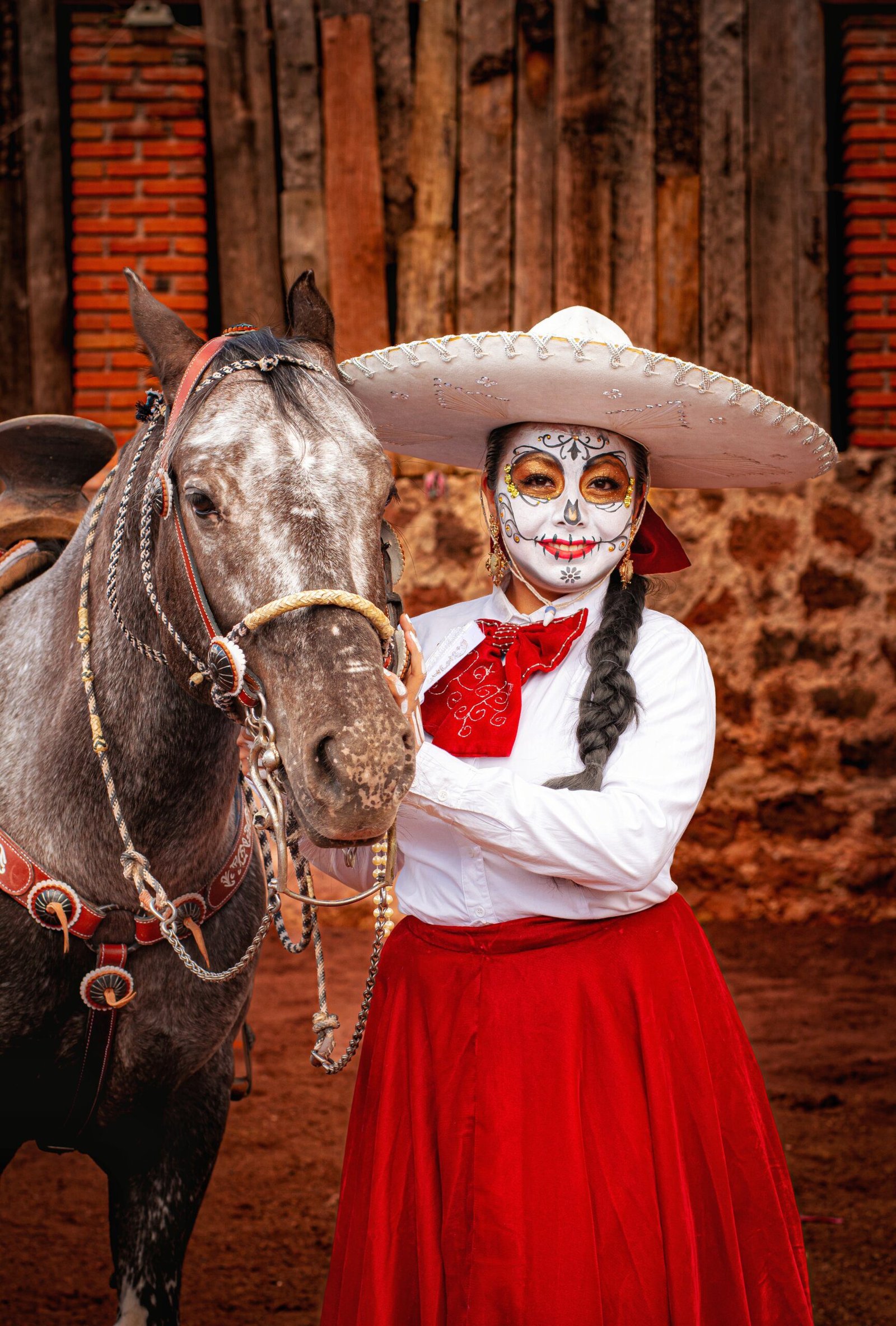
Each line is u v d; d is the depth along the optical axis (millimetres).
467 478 6172
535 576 1961
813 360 6449
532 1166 1683
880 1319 2682
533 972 1783
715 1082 1841
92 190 6316
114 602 1840
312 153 6379
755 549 6168
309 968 5320
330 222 6367
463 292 6391
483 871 1846
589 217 6379
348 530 1524
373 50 6383
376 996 1976
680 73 6434
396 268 6426
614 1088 1732
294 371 1629
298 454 1540
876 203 6414
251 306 6367
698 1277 1721
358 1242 1820
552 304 6387
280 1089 4078
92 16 6348
